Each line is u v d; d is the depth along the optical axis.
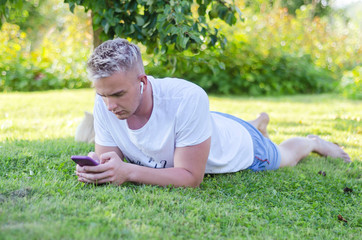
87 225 1.71
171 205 2.08
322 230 2.04
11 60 9.20
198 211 2.05
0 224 1.63
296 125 5.08
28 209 1.84
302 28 11.26
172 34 3.05
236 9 3.36
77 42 10.23
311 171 3.09
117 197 2.10
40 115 5.46
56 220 1.74
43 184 2.26
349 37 12.01
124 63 1.96
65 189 2.24
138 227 1.75
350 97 8.66
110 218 1.79
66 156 3.04
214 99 7.98
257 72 9.45
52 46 9.96
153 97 2.31
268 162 3.00
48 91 8.82
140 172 2.33
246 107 6.84
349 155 3.69
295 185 2.69
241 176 2.82
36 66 9.31
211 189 2.49
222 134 2.79
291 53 10.32
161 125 2.36
